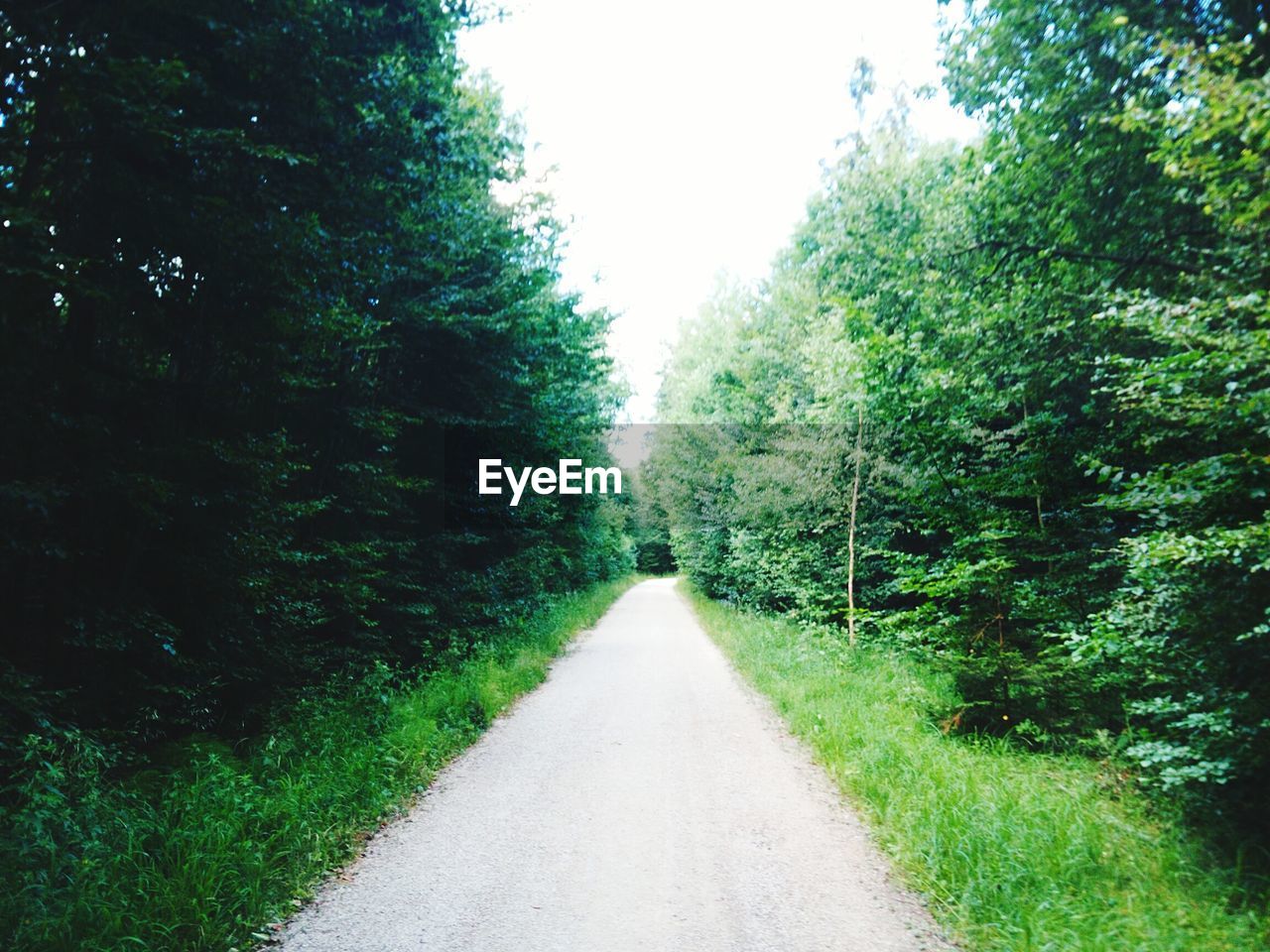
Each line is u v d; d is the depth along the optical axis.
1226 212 5.07
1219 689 4.91
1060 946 3.67
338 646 10.09
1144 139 7.26
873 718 8.28
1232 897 4.21
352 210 8.09
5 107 5.14
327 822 5.52
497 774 7.32
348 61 7.25
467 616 13.77
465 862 5.13
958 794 5.55
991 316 8.66
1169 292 7.64
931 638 8.57
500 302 12.63
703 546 26.16
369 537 10.83
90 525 5.84
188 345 6.72
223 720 7.24
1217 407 4.77
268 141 7.05
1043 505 8.99
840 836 5.56
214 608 6.93
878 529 14.12
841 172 14.08
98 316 5.98
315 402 9.70
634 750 8.17
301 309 7.08
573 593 27.72
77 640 5.45
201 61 6.18
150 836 4.70
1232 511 5.12
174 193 5.95
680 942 3.99
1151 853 4.71
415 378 13.12
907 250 10.15
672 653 16.36
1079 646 5.93
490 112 11.66
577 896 4.57
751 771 7.34
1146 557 4.83
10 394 5.24
